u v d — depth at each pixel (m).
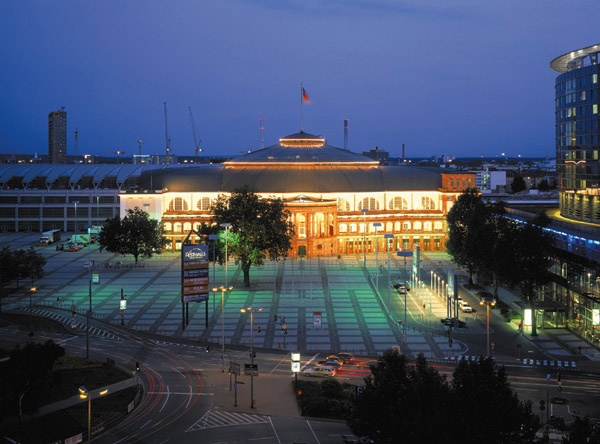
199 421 92.06
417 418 68.00
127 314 154.62
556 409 94.25
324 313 154.62
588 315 129.38
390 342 130.88
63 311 157.38
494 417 69.69
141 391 104.50
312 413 94.25
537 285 137.88
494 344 128.62
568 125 166.62
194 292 143.12
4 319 150.00
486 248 157.62
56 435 86.69
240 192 193.25
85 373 112.25
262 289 181.38
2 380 86.12
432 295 172.88
